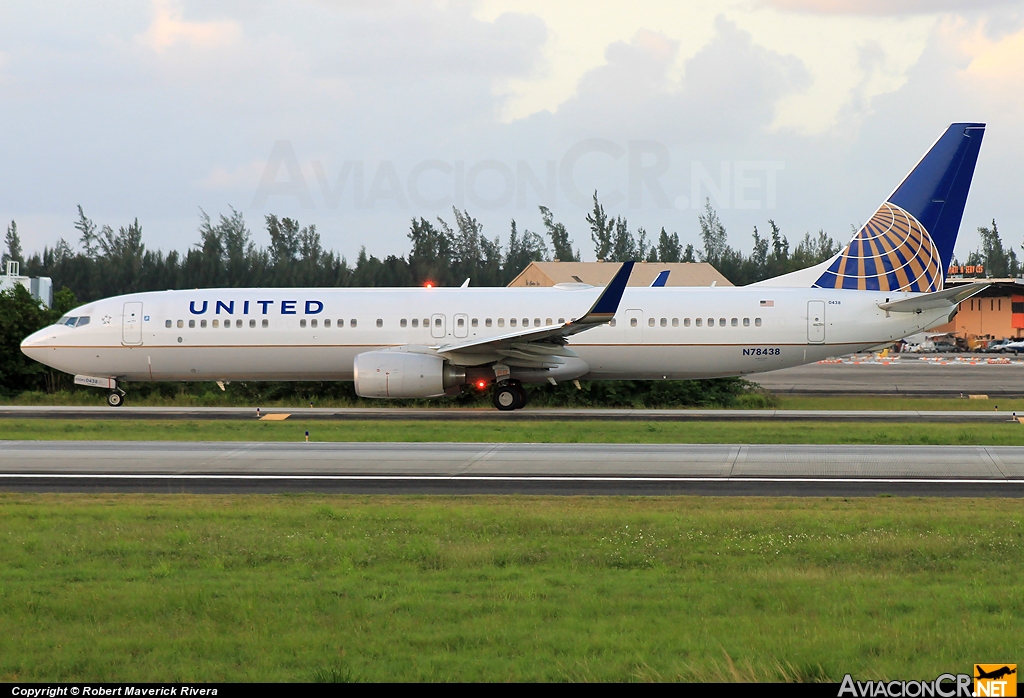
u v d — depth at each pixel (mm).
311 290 157250
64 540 62406
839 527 66125
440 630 44906
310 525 67250
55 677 40031
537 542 62062
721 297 151000
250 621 46188
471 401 166625
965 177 150500
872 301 149875
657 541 62031
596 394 167875
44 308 197625
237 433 118312
